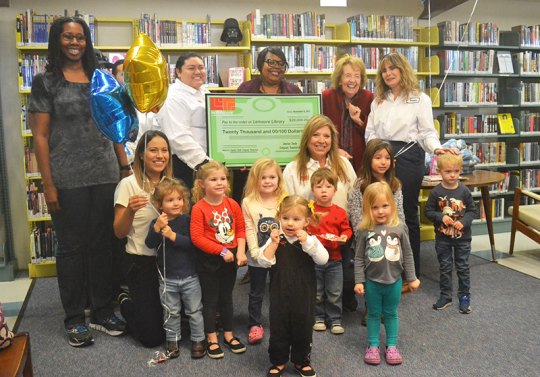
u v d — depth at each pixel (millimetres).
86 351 2707
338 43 4914
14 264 4324
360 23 4859
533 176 5777
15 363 1720
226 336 2723
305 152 3008
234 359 2588
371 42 4902
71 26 2609
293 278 2322
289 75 4941
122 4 4512
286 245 2354
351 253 3068
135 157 2717
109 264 2959
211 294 2639
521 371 2426
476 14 5645
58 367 2525
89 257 2902
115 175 2854
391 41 4984
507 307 3246
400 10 5336
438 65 5109
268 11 4910
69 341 2809
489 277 3867
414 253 3494
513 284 3699
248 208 2770
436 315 3125
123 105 2451
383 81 3371
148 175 2730
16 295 3797
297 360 2389
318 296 2926
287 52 4684
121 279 3344
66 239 2775
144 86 2400
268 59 3441
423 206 5234
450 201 3168
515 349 2656
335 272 2836
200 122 3307
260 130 3279
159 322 2715
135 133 3061
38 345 2795
